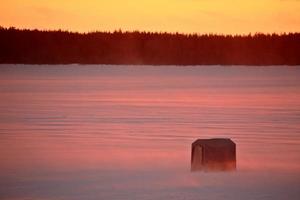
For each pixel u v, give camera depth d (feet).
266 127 199.41
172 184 117.60
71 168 132.98
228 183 118.11
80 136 178.50
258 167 133.39
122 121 213.87
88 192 111.86
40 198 107.76
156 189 113.70
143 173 127.75
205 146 127.24
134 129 193.57
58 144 164.25
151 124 206.28
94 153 151.33
